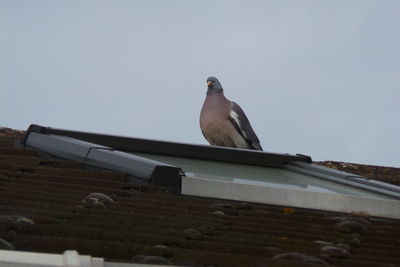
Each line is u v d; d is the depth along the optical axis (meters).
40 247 7.56
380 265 8.18
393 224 10.23
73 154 11.63
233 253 8.15
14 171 10.76
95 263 6.40
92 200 9.38
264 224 9.58
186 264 7.44
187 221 9.18
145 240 8.16
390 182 15.77
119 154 11.26
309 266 7.55
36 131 12.51
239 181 11.73
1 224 8.02
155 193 10.36
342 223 9.66
